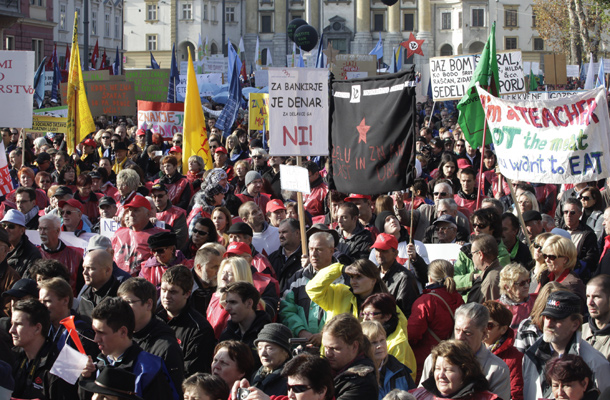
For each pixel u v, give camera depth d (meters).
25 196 9.84
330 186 8.59
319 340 5.78
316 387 4.25
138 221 8.30
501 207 8.93
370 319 5.66
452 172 12.02
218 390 4.58
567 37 53.97
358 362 4.84
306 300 6.72
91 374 4.98
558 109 7.88
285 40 92.31
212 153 15.85
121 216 9.45
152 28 87.19
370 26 92.44
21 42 52.16
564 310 5.07
